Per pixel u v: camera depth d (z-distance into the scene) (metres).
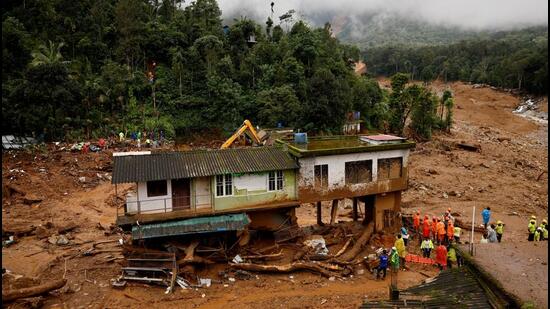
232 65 71.31
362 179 28.81
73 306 20.20
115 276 23.55
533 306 10.26
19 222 31.81
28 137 49.69
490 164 58.69
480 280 12.74
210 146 61.62
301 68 71.50
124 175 23.39
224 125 65.69
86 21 70.69
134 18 72.06
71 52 67.44
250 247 26.28
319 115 60.94
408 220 32.69
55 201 37.19
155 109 63.19
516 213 39.88
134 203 24.19
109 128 57.75
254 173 25.84
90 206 36.72
